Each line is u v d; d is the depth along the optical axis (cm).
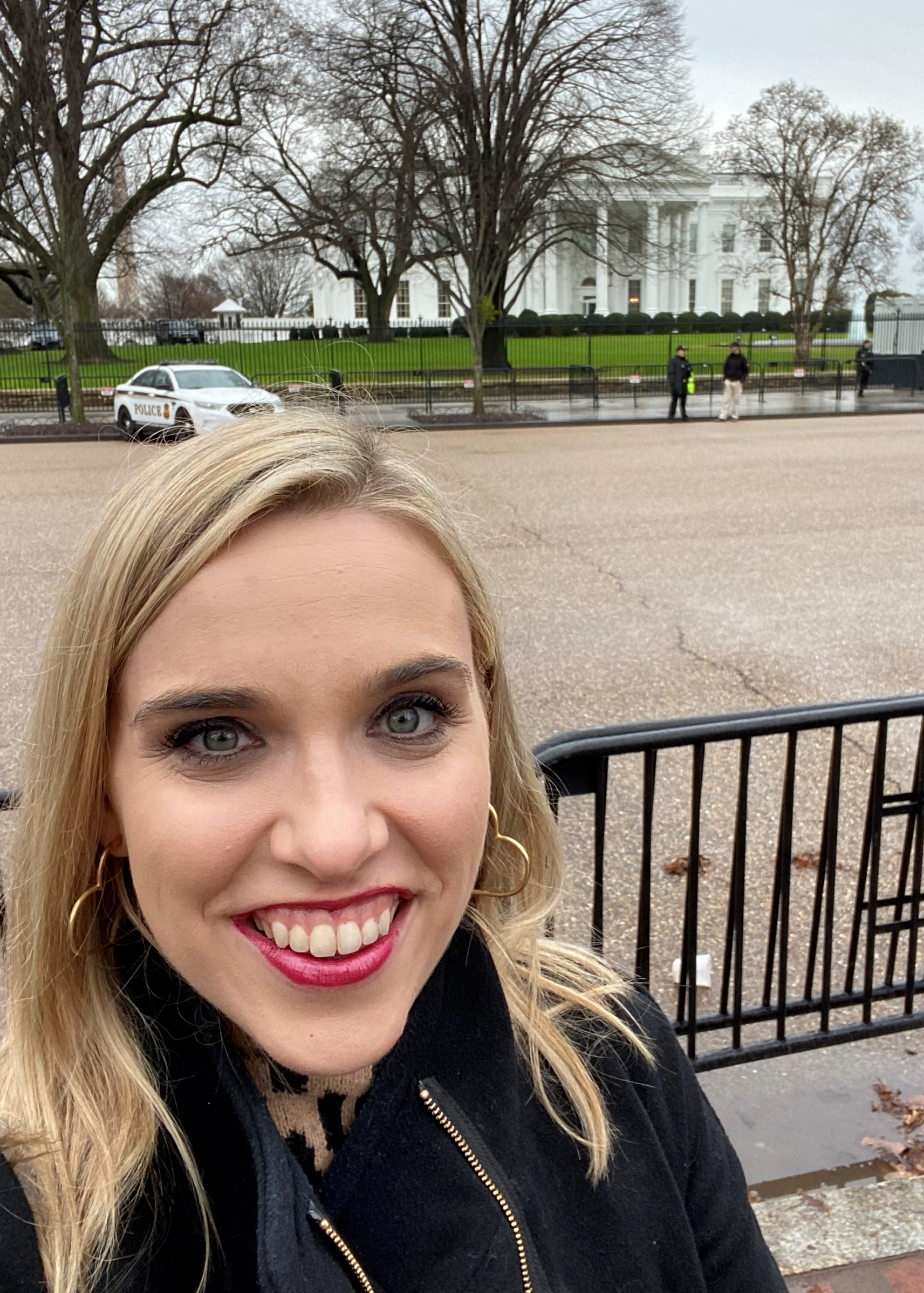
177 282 6706
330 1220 85
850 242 4038
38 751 93
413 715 85
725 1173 119
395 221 2691
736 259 7544
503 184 2417
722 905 366
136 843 82
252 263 6619
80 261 2408
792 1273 209
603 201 2891
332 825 77
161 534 80
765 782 462
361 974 81
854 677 609
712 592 815
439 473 118
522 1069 106
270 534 80
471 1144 91
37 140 2227
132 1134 85
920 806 263
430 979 97
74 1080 89
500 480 1453
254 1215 83
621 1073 112
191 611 79
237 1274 83
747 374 2452
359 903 81
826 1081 285
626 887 377
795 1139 261
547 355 3972
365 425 95
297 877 79
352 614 80
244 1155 84
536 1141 103
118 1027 90
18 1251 82
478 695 96
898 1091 280
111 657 82
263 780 80
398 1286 86
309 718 79
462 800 85
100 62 2511
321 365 2816
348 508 82
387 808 82
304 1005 81
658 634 703
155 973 93
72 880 90
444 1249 87
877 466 1548
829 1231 220
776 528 1072
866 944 284
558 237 3222
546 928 169
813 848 405
